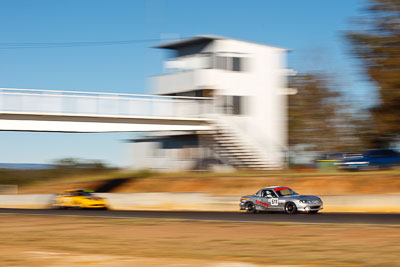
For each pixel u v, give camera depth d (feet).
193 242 58.75
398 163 137.80
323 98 204.74
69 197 124.36
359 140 192.24
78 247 56.80
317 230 65.46
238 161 157.28
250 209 100.17
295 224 72.59
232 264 45.32
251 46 167.12
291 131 204.13
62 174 221.25
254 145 157.99
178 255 50.70
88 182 169.78
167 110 143.33
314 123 203.00
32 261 48.42
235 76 163.02
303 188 124.26
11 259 49.73
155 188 146.72
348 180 121.49
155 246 56.44
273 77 170.71
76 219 89.04
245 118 162.40
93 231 70.79
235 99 163.22
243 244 56.39
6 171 223.51
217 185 136.56
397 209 99.19
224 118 153.07
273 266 44.39
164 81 171.32
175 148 168.76
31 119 120.06
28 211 115.96
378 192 113.91
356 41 149.38
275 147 163.02
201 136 160.15
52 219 90.38
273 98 170.19
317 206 94.43
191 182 142.72
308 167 177.78
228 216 90.94
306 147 204.03
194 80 159.63
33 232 71.72
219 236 62.90
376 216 83.76
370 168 138.51
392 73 142.72
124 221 83.20
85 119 128.26
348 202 103.30
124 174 175.32
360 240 56.65
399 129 150.10
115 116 131.75
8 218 95.30
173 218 87.76
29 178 216.95
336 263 45.03
